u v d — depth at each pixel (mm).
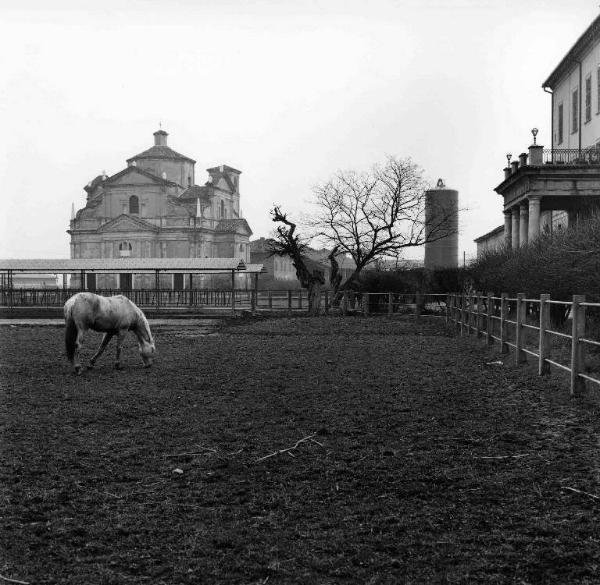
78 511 6375
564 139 50938
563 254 18922
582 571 5027
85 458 8141
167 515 6250
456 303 28422
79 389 13070
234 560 5293
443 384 13453
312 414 10578
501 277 27422
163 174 115000
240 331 28422
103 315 15492
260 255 120750
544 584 4867
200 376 14844
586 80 44688
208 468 7711
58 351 20078
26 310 42562
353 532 5785
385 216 46531
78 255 110812
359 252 45781
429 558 5273
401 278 44219
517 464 7660
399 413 10586
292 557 5328
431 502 6484
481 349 19609
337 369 15930
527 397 11711
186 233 107812
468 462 7789
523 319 15383
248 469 7664
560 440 8664
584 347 11109
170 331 28875
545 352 13461
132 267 49812
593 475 7172
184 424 9953
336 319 35531
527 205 43000
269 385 13523
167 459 8102
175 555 5402
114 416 10523
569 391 11586
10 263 51281
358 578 4977
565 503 6383
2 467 7762
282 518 6133
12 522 6109
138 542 5656
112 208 110000
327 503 6508
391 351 20109
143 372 15492
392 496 6676
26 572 5148
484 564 5156
